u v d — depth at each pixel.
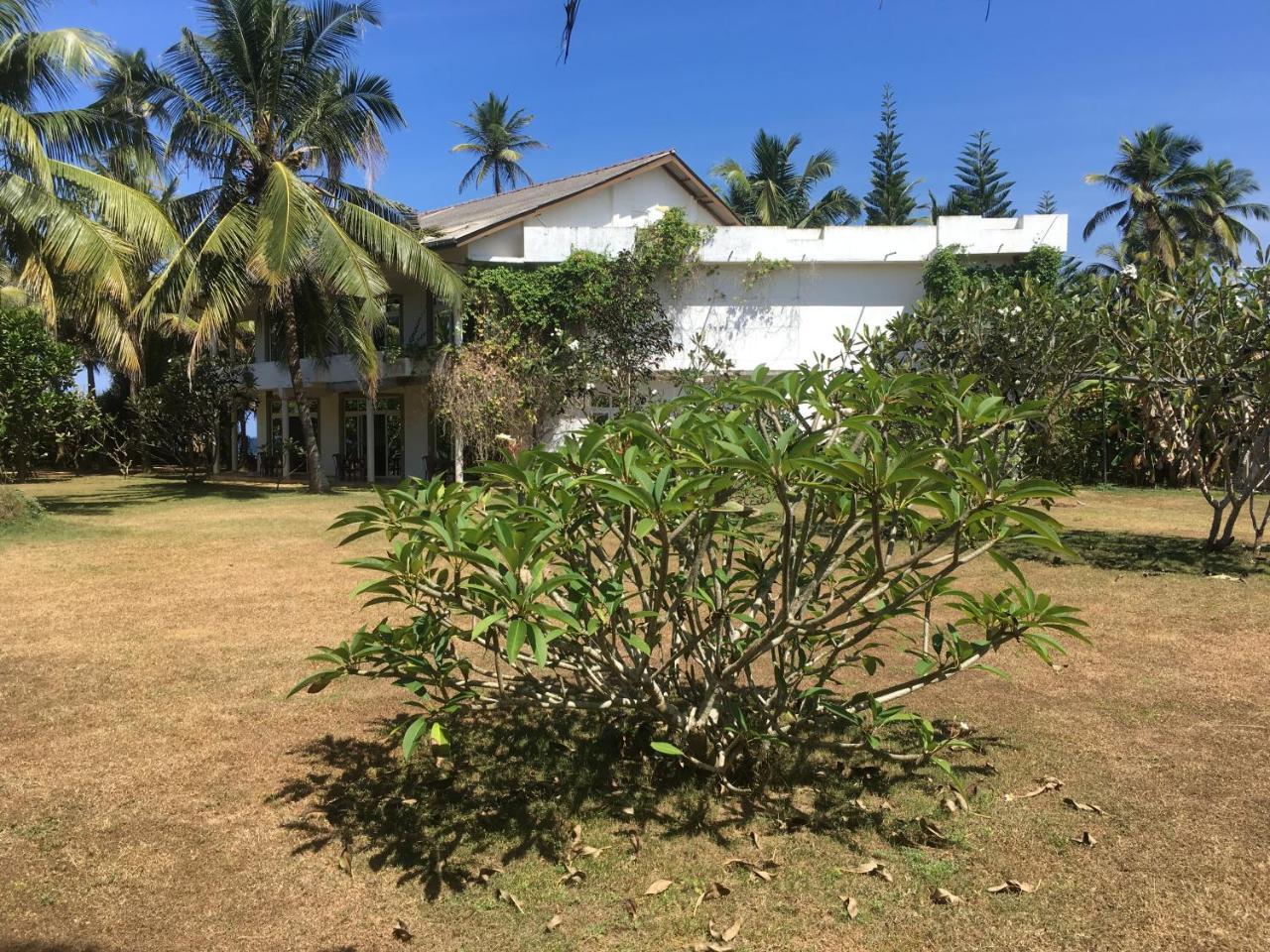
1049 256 19.64
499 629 3.12
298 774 3.77
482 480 3.45
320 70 17.42
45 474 27.94
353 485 22.23
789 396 3.33
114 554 10.06
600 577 3.46
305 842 3.16
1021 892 2.73
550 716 4.32
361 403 25.23
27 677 5.17
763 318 20.16
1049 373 8.88
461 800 3.47
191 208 17.88
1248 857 2.91
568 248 19.38
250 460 30.88
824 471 2.55
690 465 2.99
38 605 7.27
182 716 4.50
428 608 3.31
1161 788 3.46
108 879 2.92
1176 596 7.12
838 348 20.34
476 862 3.00
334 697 4.80
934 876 2.84
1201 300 8.50
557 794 3.49
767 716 3.54
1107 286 8.81
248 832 3.24
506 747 3.98
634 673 3.23
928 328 9.58
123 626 6.49
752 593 3.80
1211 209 37.50
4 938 2.59
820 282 20.30
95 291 14.53
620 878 2.87
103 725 4.38
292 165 17.72
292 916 2.69
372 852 3.09
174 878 2.93
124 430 27.92
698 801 3.38
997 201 39.28
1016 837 3.09
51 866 3.01
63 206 13.63
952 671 3.52
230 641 6.02
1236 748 3.87
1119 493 17.02
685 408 3.63
